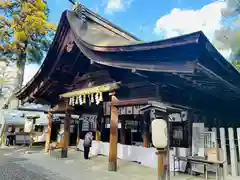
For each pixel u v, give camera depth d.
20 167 6.34
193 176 5.57
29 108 16.38
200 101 6.77
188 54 3.29
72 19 6.09
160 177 4.07
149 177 5.31
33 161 7.42
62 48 6.70
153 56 3.88
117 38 5.44
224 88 5.36
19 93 9.73
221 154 5.00
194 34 2.95
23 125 14.88
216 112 7.81
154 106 4.46
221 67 3.79
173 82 5.09
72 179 4.98
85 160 7.76
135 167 6.59
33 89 9.16
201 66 3.46
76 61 7.14
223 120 8.34
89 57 5.25
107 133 10.68
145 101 5.19
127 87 5.85
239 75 4.48
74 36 5.92
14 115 15.16
